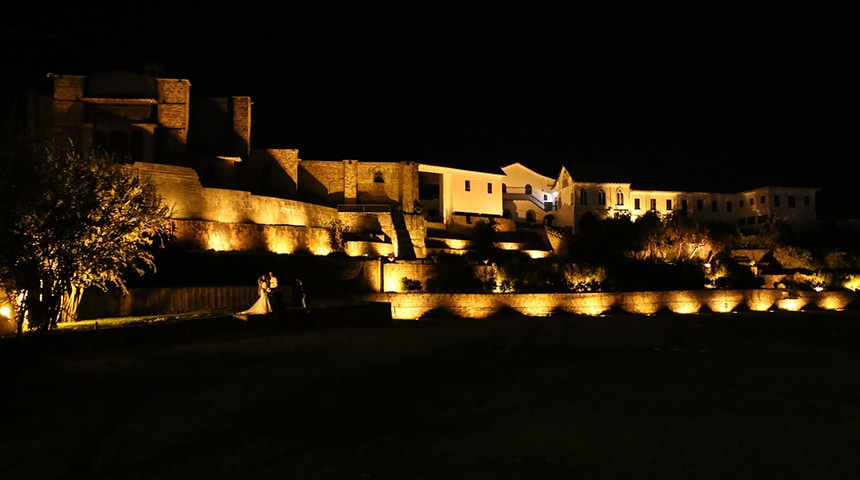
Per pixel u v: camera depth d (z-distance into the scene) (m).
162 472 7.63
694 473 7.69
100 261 21.88
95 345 18.80
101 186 22.27
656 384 13.20
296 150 60.34
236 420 10.05
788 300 55.97
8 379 13.68
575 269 51.88
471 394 12.06
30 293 19.97
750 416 10.48
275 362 16.09
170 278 33.81
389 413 10.53
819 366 16.25
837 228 83.44
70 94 50.41
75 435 9.23
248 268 38.22
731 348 19.98
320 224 52.53
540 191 86.88
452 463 7.97
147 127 50.00
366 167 64.19
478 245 63.28
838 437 9.27
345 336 22.55
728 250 72.25
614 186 81.38
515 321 19.45
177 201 41.38
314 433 9.30
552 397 11.83
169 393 12.13
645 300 49.88
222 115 56.53
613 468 7.83
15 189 19.62
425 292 44.88
